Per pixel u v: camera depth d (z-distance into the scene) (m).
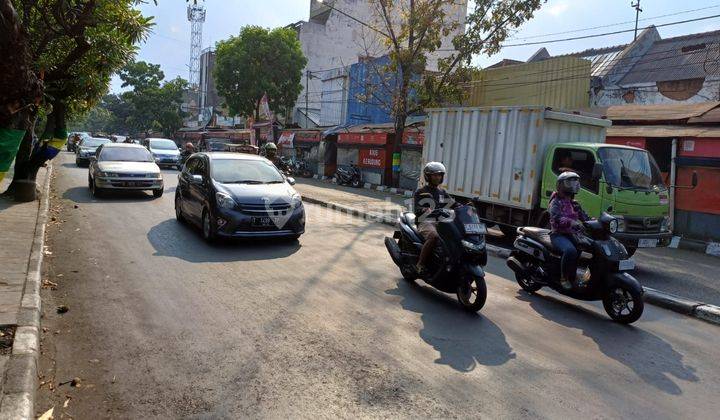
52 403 3.47
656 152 13.27
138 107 65.62
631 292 5.67
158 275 6.63
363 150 25.56
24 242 7.55
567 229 6.29
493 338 5.07
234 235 8.43
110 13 8.67
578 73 23.73
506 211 10.91
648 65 23.27
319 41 43.47
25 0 7.29
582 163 9.28
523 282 7.02
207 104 63.69
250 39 35.53
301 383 3.87
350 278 7.03
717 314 6.30
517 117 10.52
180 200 10.77
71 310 5.22
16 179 11.50
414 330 5.15
